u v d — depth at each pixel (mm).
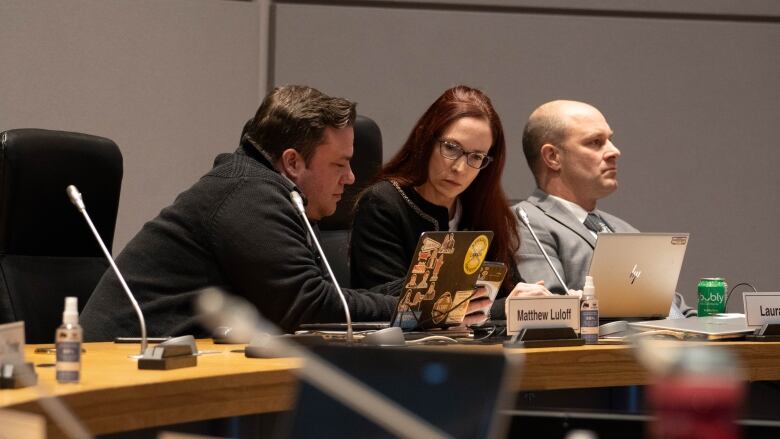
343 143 5629
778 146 10070
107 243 5797
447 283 4922
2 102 8602
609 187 7465
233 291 5293
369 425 2080
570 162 7469
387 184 6473
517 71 9672
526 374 4242
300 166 5570
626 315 5836
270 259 5141
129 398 3096
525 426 2451
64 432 2852
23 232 5426
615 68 9836
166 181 8984
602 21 9836
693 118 9945
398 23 9508
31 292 5359
